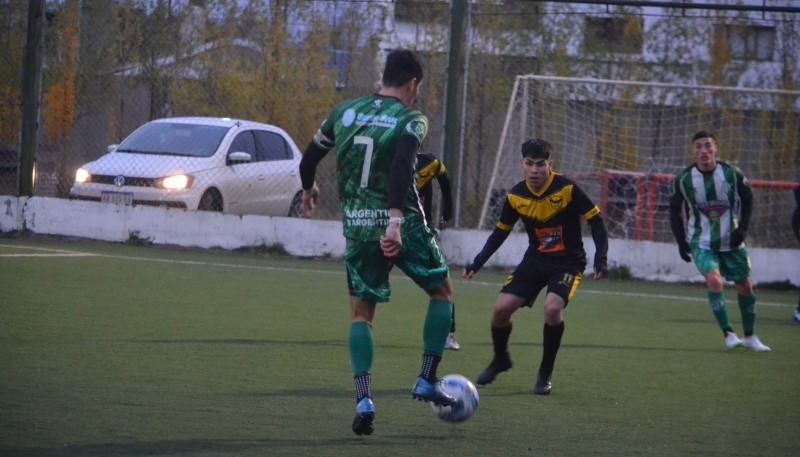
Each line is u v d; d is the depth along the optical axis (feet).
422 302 110.83
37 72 154.40
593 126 180.86
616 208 175.63
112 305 94.07
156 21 160.66
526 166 67.46
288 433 50.62
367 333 51.21
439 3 157.99
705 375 75.36
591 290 133.90
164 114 163.63
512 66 173.17
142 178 152.15
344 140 51.49
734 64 187.93
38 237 153.58
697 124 185.47
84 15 159.02
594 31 182.70
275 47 162.40
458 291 124.26
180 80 162.40
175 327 84.28
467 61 149.28
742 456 50.08
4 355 67.46
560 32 177.88
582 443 51.52
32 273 112.57
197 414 53.72
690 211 93.91
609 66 183.93
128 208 152.05
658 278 148.56
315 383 64.54
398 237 48.75
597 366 77.66
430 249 52.29
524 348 85.76
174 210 151.43
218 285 114.21
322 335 84.89
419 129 50.11
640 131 183.11
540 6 173.58
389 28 160.76
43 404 53.98
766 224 182.60
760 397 66.85
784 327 109.19
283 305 102.06
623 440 52.60
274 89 163.63
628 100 182.19
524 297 67.56
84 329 80.12
